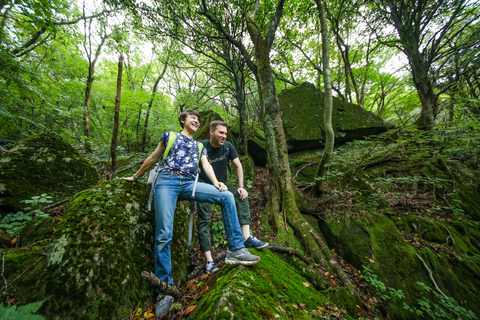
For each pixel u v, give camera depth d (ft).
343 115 19.13
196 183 5.62
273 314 4.14
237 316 3.73
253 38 12.00
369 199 11.72
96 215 5.29
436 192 12.65
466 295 7.82
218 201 5.64
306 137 17.92
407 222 10.53
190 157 5.81
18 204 7.13
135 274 5.22
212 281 5.65
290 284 5.61
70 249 4.60
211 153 7.34
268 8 17.10
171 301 4.96
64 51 22.90
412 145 14.49
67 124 22.71
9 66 12.40
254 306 4.10
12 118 14.11
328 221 10.50
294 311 4.57
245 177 14.75
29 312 2.36
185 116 6.32
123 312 4.59
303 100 20.25
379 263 8.50
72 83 22.03
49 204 7.82
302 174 15.19
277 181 11.07
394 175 14.51
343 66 33.73
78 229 4.89
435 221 10.55
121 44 20.38
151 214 6.38
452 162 16.61
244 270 5.22
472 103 12.32
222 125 7.08
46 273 4.31
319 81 31.86
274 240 9.31
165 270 4.98
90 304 4.27
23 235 6.14
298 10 18.51
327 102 10.49
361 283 7.94
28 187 7.72
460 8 18.88
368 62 32.76
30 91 14.38
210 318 3.76
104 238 5.03
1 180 7.25
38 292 4.09
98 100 23.68
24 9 10.87
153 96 22.81
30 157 8.32
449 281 8.10
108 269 4.74
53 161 8.81
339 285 7.55
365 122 18.45
